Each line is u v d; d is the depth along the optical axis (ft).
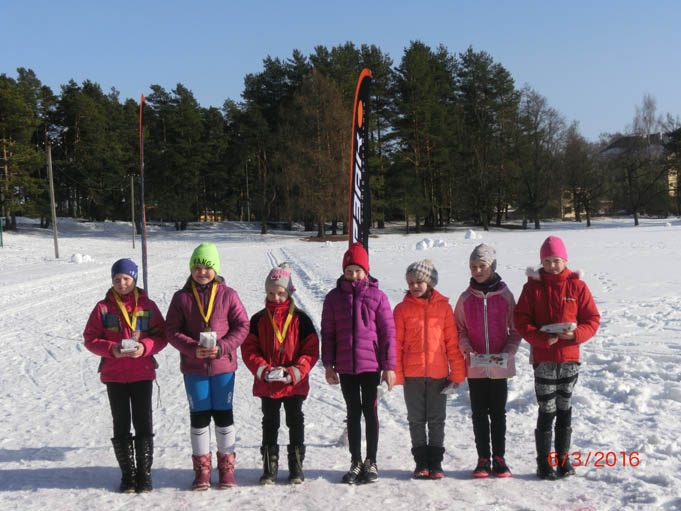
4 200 180.75
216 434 14.16
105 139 218.38
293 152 177.37
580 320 13.94
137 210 225.35
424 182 205.26
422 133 197.57
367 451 14.23
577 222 239.09
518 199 213.05
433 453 14.30
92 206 229.25
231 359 14.28
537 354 14.05
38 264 93.61
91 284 67.21
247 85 223.30
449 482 13.79
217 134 235.81
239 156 214.07
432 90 202.69
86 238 175.94
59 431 19.03
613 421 17.30
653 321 29.68
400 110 198.29
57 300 54.29
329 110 175.42
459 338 14.56
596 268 54.29
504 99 217.36
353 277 14.73
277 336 14.46
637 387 19.71
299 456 14.28
